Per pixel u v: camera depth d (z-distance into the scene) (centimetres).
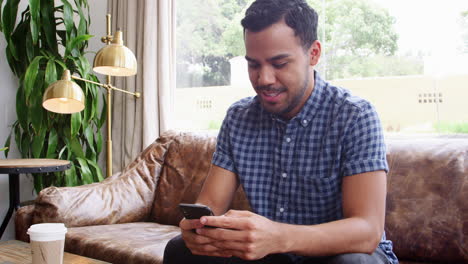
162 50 259
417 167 151
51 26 247
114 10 283
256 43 89
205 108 271
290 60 90
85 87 242
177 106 281
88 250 153
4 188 264
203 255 84
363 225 80
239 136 109
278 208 101
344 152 95
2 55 261
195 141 208
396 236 146
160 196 203
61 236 90
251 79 94
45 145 258
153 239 159
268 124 106
